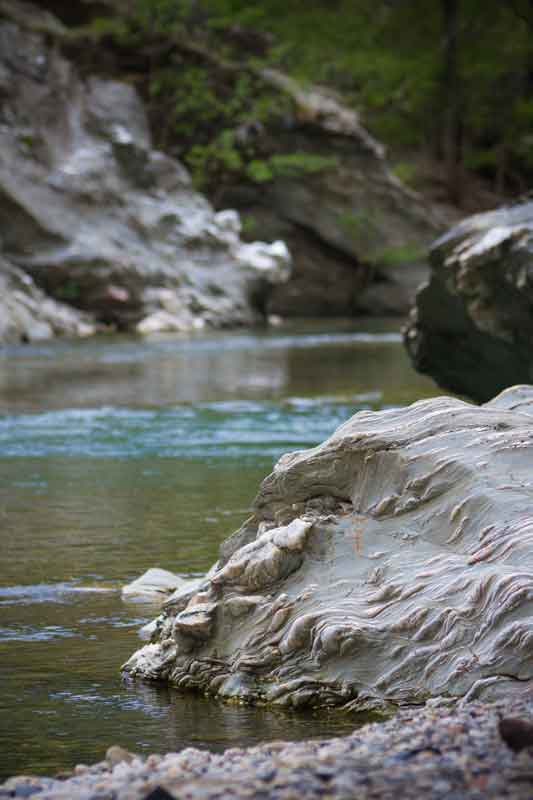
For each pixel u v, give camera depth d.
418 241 49.69
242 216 49.59
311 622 6.62
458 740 4.99
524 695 5.94
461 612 6.36
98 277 39.38
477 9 57.38
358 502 7.25
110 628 8.00
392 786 4.41
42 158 41.75
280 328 41.47
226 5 52.16
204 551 10.21
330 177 49.12
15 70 43.03
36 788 5.00
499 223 15.02
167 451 15.64
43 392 21.80
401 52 57.22
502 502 6.80
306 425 17.73
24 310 36.16
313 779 4.59
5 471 14.26
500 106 60.19
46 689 6.82
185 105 48.59
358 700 6.34
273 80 50.28
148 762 5.29
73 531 11.02
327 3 58.66
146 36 49.94
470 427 7.36
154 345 33.06
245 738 5.96
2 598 8.76
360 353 30.36
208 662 6.86
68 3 50.41
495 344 15.12
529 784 4.34
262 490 7.51
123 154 43.44
